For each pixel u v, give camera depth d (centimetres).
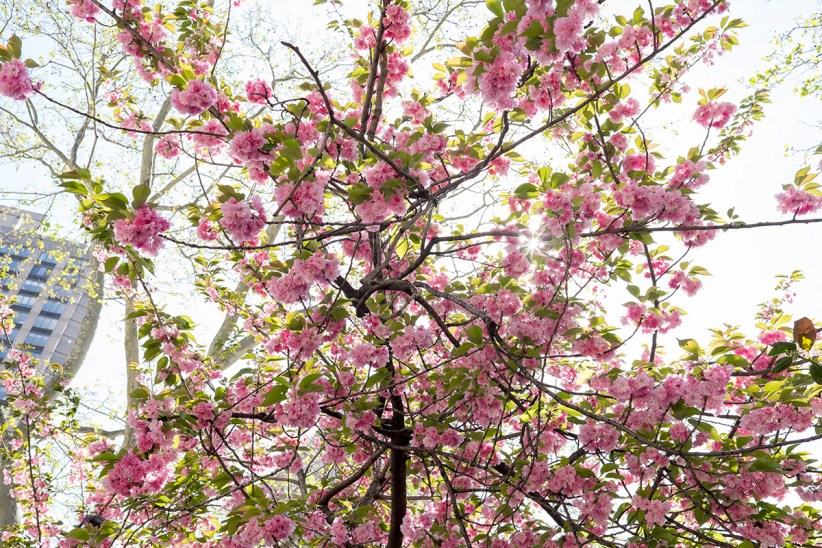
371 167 379
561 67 430
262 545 396
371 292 478
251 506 389
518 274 477
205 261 634
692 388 407
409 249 583
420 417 508
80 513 603
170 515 545
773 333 527
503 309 451
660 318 476
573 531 415
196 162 483
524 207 545
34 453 705
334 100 500
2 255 1239
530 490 449
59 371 714
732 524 430
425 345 459
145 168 1214
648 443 325
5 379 678
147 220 353
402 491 533
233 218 360
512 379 457
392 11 462
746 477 429
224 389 444
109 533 473
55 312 6256
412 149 457
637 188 429
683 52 534
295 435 568
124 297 539
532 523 478
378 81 524
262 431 579
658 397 416
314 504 547
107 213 364
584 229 426
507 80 346
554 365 568
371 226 390
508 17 357
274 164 361
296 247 409
